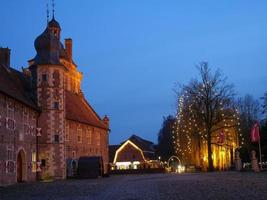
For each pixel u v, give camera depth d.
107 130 86.00
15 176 47.78
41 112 60.16
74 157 66.88
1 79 52.12
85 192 28.91
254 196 20.64
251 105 101.31
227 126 70.62
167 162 112.69
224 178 39.50
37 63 61.19
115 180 48.81
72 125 66.81
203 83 69.81
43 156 59.59
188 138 71.56
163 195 23.64
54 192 29.94
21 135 50.88
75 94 83.06
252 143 69.06
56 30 79.94
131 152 112.69
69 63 81.50
